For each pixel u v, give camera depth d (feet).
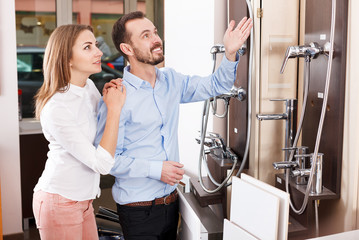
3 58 9.18
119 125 5.06
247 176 4.82
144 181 5.22
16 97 9.39
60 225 5.24
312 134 5.59
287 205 4.16
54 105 4.99
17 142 9.52
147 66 5.19
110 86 4.99
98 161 4.81
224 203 6.30
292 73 6.20
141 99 5.16
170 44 9.15
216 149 6.79
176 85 5.51
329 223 5.41
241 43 5.16
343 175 5.10
